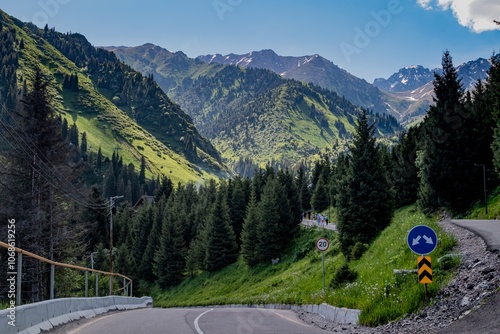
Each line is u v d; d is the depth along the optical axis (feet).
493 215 119.34
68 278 140.67
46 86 130.62
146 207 376.07
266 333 43.37
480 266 46.55
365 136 158.92
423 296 44.52
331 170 417.28
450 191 151.94
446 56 159.22
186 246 350.43
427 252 44.24
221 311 75.10
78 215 142.82
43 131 127.54
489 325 32.96
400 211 193.98
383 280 55.42
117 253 285.43
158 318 57.82
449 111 152.76
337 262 137.08
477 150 149.69
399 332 39.11
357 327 46.83
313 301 80.89
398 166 217.56
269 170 392.88
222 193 350.43
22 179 121.49
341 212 156.15
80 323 50.85
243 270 266.57
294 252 250.16
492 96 162.91
